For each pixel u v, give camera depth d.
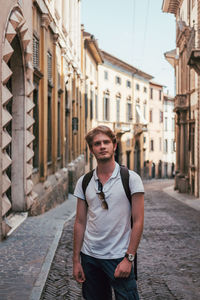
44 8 12.46
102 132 3.01
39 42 12.30
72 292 5.02
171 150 58.31
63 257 6.67
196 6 21.81
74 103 22.83
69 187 21.39
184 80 26.44
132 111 44.19
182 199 21.12
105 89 37.62
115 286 2.93
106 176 3.00
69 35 20.47
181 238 8.88
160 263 6.63
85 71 29.23
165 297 4.99
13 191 9.95
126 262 2.86
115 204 2.95
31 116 10.64
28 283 5.10
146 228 10.27
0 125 7.26
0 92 7.25
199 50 17.22
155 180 51.03
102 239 2.96
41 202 11.80
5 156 7.54
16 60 9.45
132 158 44.56
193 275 5.95
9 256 6.43
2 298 4.55
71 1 21.27
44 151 12.64
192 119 23.27
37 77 11.91
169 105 57.16
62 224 9.54
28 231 8.45
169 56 31.56
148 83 49.44
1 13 7.22
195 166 22.83
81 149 27.81
